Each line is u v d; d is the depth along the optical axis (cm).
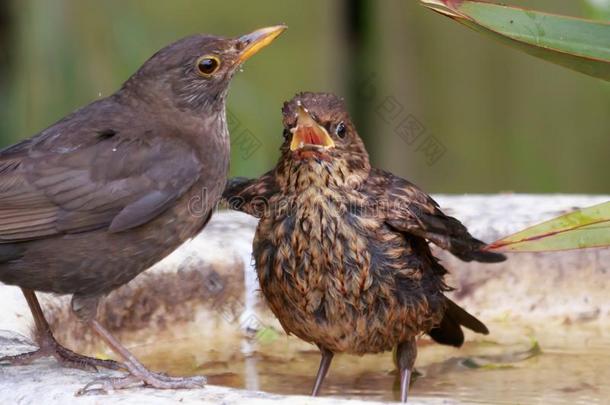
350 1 1812
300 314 1027
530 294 1218
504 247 859
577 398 1000
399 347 1040
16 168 938
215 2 1755
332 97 1034
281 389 1048
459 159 1783
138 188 946
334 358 1143
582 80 1745
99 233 940
